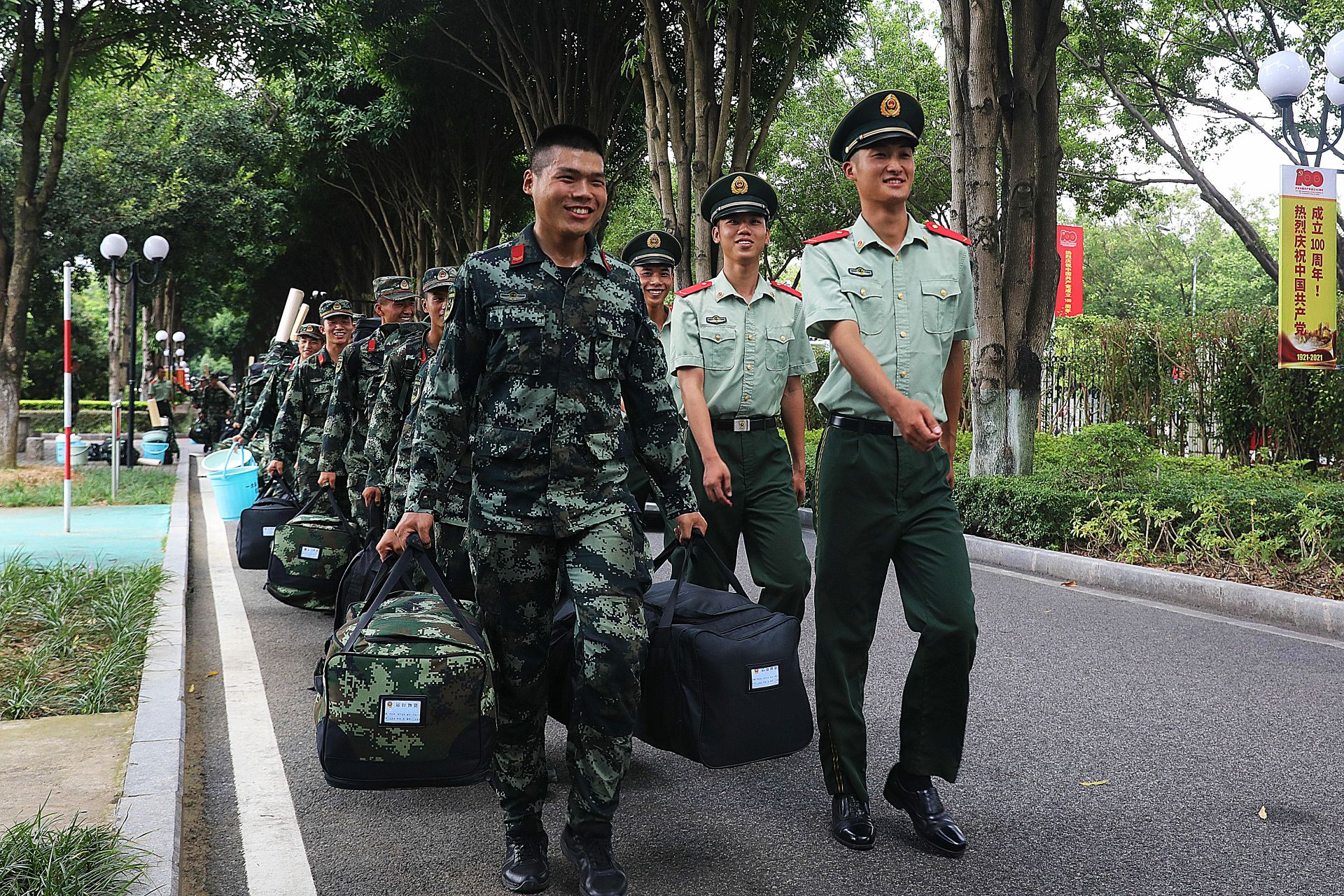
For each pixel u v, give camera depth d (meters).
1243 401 13.11
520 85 17.78
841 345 3.06
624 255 5.41
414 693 2.80
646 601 3.37
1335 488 8.86
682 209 14.17
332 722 2.82
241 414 11.95
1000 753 4.02
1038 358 10.93
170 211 27.58
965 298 3.28
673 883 2.95
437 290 4.94
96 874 2.69
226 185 28.88
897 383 3.18
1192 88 19.08
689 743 3.08
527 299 2.79
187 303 49.84
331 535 6.00
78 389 25.67
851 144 3.22
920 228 3.28
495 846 3.25
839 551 3.22
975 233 10.75
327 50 16.95
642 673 3.13
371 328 6.29
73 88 19.42
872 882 2.95
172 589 6.87
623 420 2.93
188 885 2.96
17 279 15.79
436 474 2.95
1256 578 7.00
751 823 3.41
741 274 4.31
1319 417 12.34
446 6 18.34
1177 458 12.64
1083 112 21.09
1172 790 3.63
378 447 5.20
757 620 3.21
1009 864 3.06
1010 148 10.82
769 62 16.73
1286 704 4.65
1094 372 15.41
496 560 2.83
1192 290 42.72
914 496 3.18
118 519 11.34
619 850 3.20
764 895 2.88
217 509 12.90
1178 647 5.74
